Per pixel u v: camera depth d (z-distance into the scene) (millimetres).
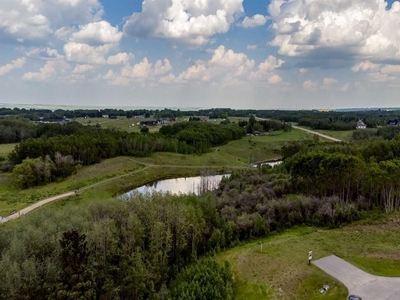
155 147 166625
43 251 39750
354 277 38688
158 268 45438
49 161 117375
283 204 66312
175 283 44000
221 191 87250
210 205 61125
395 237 52250
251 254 48719
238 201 72750
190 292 38438
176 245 50656
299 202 67625
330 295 35781
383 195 67312
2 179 111438
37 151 125000
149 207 52219
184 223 50844
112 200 52625
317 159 76125
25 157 124125
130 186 120188
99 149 144000
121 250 43688
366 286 36438
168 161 153875
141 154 155000
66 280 35938
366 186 70188
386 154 93125
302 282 38812
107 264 42188
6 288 34156
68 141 136500
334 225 61219
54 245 39625
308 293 36969
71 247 36312
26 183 108562
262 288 39500
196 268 43500
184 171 144500
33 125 195375
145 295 42969
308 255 45844
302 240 52531
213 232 56188
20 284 34531
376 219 61469
